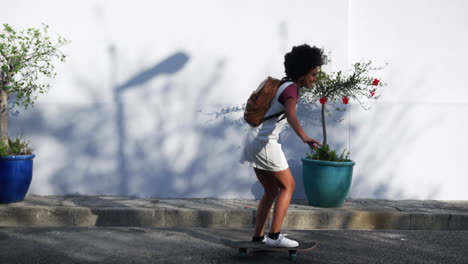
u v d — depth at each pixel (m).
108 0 6.34
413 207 5.97
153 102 6.39
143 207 5.54
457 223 5.56
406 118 6.57
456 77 6.70
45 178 6.32
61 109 6.31
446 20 6.68
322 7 6.44
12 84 6.02
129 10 6.35
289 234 5.13
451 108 6.59
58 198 6.08
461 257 4.32
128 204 5.76
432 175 6.60
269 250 4.32
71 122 6.33
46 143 6.32
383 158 6.56
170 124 6.38
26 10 6.32
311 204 5.98
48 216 5.32
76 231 4.98
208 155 6.41
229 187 6.43
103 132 6.36
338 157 6.43
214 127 6.40
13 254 4.04
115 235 4.84
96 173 6.36
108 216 5.35
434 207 6.01
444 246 4.73
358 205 6.03
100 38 6.35
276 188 4.12
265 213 4.16
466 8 6.66
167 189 6.40
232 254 4.21
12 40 6.12
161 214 5.39
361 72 6.12
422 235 5.22
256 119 3.81
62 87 6.36
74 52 6.35
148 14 6.36
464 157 6.61
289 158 6.46
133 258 4.02
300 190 6.46
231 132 6.41
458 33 6.67
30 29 6.01
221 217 5.44
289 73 3.89
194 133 6.40
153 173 6.39
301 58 3.83
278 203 3.94
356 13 6.62
